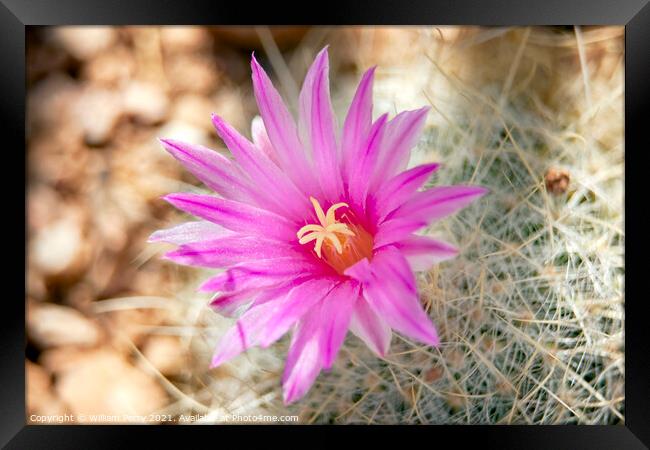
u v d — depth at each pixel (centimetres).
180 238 16
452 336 17
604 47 17
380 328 15
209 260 16
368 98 16
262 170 16
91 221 17
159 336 17
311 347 15
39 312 17
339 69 17
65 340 17
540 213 17
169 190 17
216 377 17
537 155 17
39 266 17
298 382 15
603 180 17
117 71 17
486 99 17
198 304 17
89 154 17
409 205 15
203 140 17
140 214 17
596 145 17
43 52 17
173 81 17
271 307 15
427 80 17
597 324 17
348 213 16
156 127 17
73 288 17
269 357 17
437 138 17
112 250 17
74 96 17
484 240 17
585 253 17
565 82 17
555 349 17
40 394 17
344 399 17
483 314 17
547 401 17
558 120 17
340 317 15
